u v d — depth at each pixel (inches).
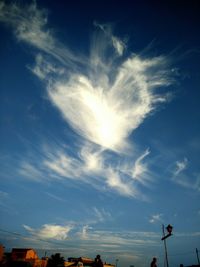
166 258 814.5
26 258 1571.1
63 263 1486.2
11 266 1008.2
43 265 1486.2
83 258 1534.2
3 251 1117.7
